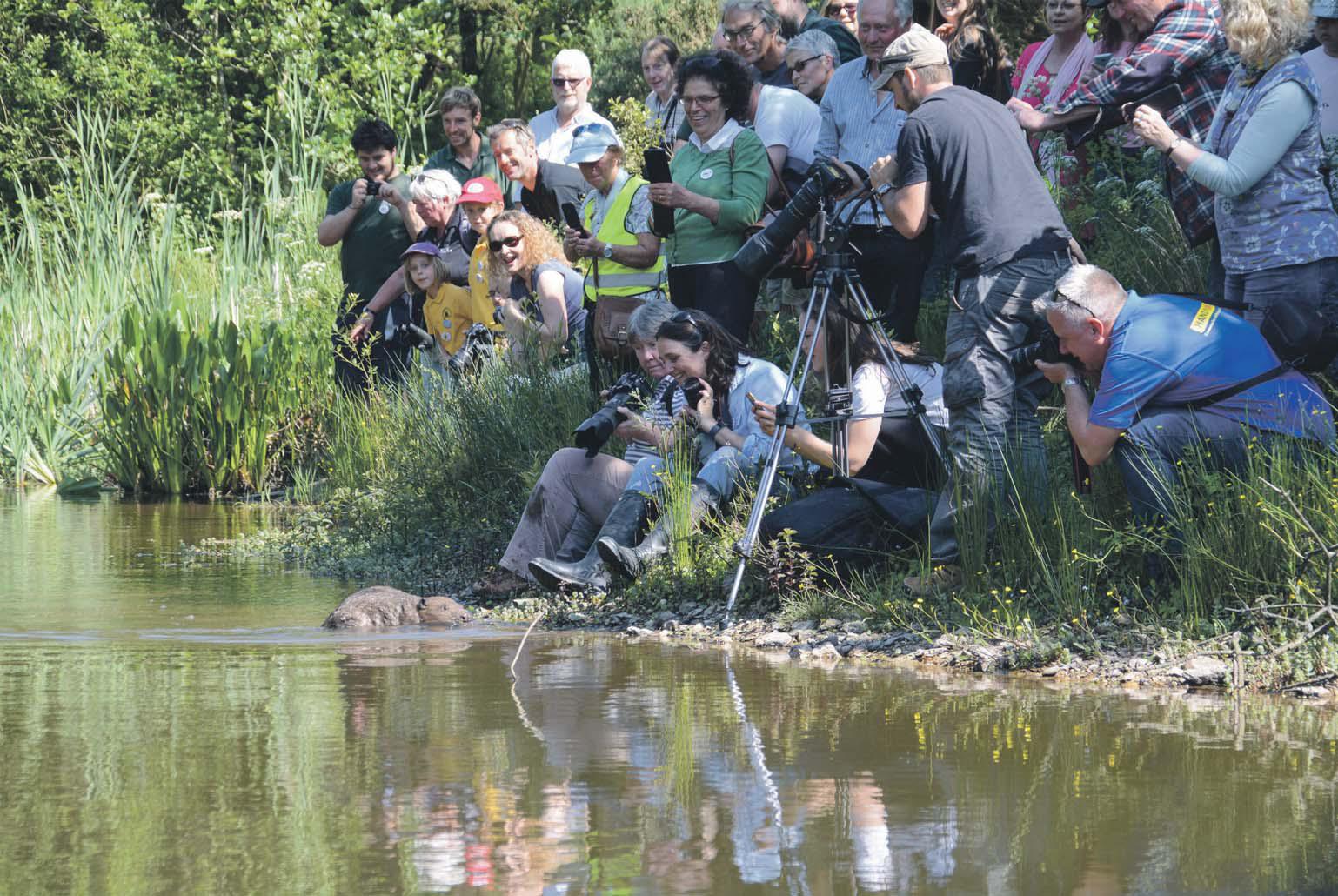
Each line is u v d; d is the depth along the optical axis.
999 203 15.85
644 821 9.16
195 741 11.20
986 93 22.19
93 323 39.09
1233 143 15.70
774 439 17.17
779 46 25.41
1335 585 14.18
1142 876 8.21
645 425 19.12
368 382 30.44
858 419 17.27
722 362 19.11
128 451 34.09
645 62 28.42
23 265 43.06
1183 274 20.11
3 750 10.94
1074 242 16.23
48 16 64.00
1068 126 18.91
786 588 17.19
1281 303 15.26
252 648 15.59
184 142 60.66
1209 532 14.88
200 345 33.91
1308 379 15.45
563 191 27.77
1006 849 8.64
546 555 19.64
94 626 17.12
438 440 25.27
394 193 30.61
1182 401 15.10
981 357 15.95
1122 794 9.74
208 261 42.94
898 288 20.33
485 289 27.77
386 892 7.92
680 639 16.09
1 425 37.03
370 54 59.06
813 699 12.80
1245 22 15.31
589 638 16.31
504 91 69.50
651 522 18.84
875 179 16.50
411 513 24.22
